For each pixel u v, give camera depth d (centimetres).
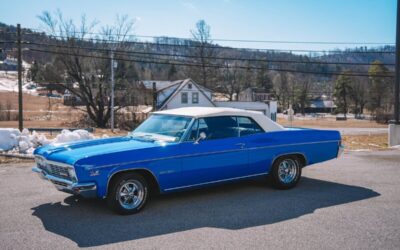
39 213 604
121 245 472
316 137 799
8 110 6594
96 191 566
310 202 674
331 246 470
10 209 625
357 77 11438
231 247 466
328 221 568
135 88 4909
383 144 2078
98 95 4744
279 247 466
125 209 592
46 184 804
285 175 772
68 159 570
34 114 6619
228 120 705
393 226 546
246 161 709
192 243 479
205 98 5744
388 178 901
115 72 4706
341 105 11750
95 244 475
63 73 4669
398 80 1856
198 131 666
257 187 783
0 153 1211
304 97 12388
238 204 657
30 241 485
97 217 583
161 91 5841
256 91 9444
